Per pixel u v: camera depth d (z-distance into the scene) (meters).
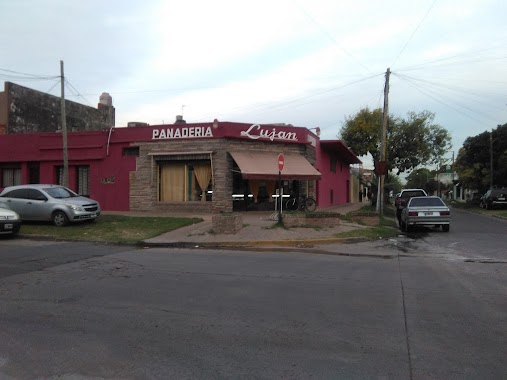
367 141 39.66
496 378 3.95
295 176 20.17
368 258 11.14
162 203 21.19
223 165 20.14
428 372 4.07
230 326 5.39
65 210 16.28
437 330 5.24
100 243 13.66
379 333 5.12
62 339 4.97
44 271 8.91
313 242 13.64
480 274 8.90
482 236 16.72
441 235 17.14
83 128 35.00
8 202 16.89
